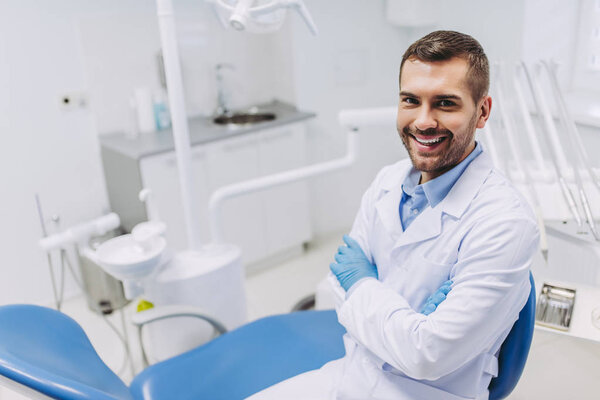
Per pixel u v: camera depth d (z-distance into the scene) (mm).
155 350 2025
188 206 1951
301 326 1673
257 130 3053
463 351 994
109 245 1726
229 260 1991
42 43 2705
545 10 2672
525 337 1148
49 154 2846
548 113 1914
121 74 3027
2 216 2811
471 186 1077
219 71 3377
